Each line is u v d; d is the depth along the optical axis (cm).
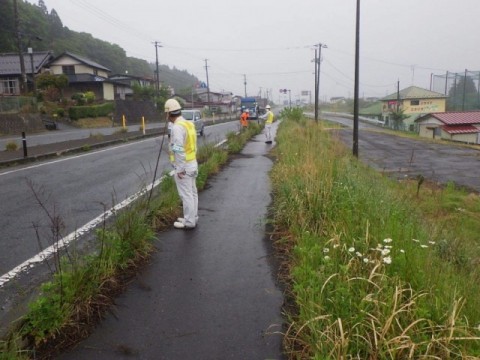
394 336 257
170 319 325
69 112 3412
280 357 278
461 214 760
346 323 270
